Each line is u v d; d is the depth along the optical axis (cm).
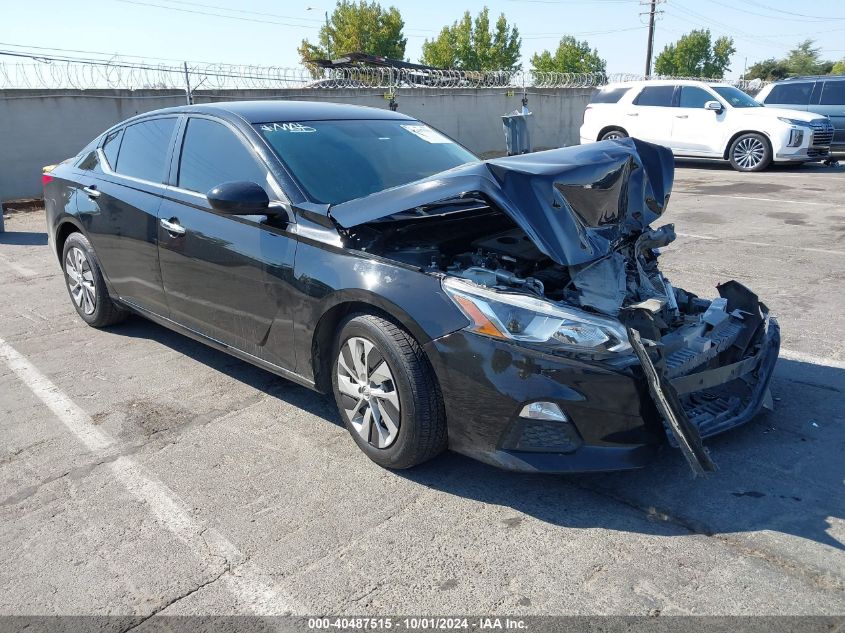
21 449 368
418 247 355
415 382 308
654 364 284
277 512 306
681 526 286
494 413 292
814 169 1464
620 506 302
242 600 254
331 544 283
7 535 296
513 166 314
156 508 312
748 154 1436
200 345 515
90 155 533
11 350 514
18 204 1225
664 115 1515
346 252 336
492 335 290
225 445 367
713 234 831
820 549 269
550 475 328
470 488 320
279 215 362
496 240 371
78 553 283
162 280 446
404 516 300
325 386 367
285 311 362
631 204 350
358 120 449
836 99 1504
